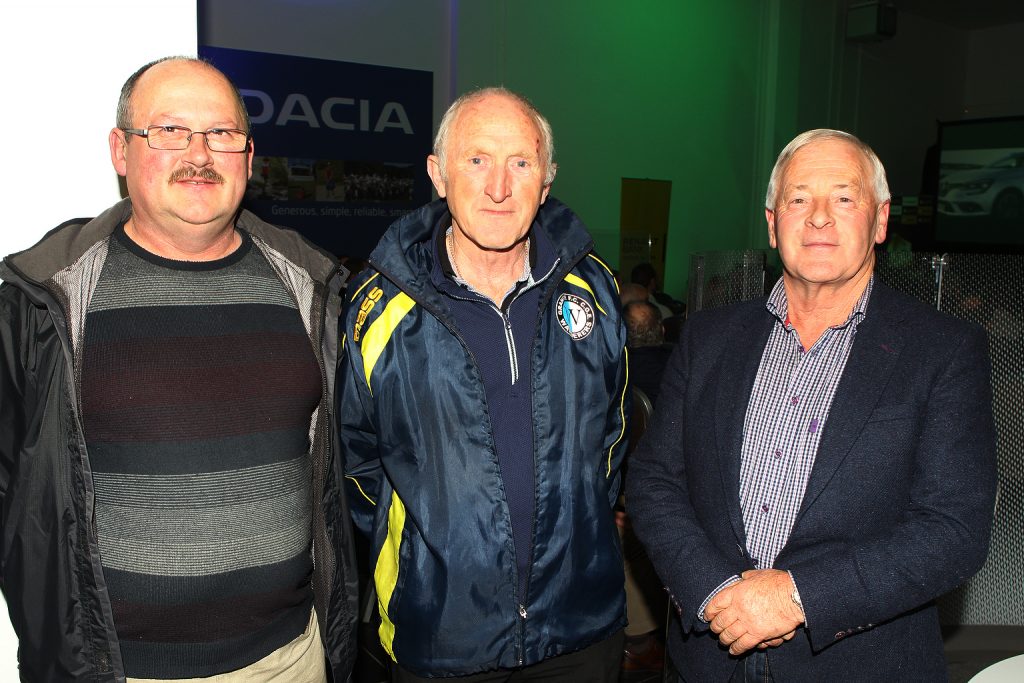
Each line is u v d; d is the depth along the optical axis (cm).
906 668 126
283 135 491
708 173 729
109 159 154
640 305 280
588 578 149
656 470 149
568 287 153
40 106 148
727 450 137
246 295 138
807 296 134
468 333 146
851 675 126
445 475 141
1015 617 246
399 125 537
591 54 623
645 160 675
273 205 492
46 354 123
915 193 931
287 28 489
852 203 129
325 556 148
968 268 225
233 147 132
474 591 141
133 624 128
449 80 557
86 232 132
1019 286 227
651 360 265
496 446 143
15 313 123
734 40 726
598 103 635
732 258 246
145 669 130
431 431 142
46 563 123
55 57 148
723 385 141
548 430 145
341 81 509
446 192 148
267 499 133
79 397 124
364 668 257
